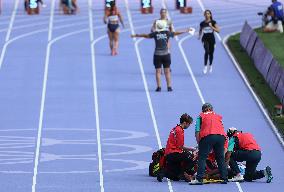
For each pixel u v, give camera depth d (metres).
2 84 83.25
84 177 58.53
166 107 76.12
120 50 95.94
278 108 73.38
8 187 56.31
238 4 126.00
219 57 92.50
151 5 118.00
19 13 117.25
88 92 80.56
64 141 67.19
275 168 60.78
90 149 65.25
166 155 56.94
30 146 65.94
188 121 56.84
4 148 65.38
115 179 57.91
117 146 66.00
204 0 127.81
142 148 65.56
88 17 114.88
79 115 74.06
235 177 56.78
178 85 82.62
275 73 79.81
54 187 56.25
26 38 102.56
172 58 92.69
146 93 80.19
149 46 97.94
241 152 56.28
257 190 55.06
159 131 69.81
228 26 112.00
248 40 94.56
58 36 103.62
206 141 55.19
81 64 90.19
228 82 83.75
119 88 81.88
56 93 80.44
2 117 73.56
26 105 77.00
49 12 117.94
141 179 57.75
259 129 70.44
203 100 78.38
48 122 72.25
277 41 99.75
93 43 99.81
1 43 99.75
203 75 86.12
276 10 104.81
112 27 93.12
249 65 89.31
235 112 75.12
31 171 59.94
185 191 54.69
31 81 84.25
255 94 79.62
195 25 112.06
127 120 72.62
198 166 55.66
